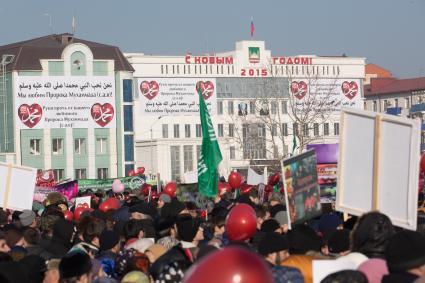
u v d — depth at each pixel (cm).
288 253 1900
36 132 18938
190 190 4769
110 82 19150
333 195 3167
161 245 2189
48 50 19138
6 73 19088
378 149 1922
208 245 1842
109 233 2322
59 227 2534
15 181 3253
